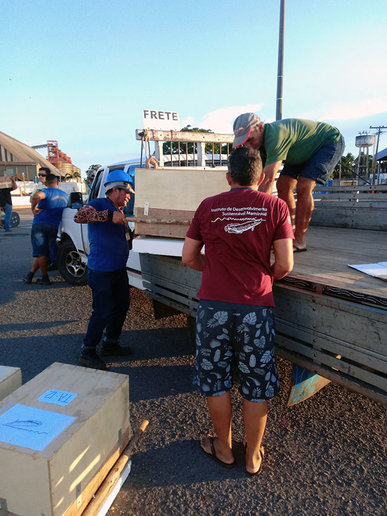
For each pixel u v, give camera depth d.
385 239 3.92
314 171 3.00
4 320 4.48
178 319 4.43
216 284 1.86
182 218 2.76
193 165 5.65
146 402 2.79
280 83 9.89
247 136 2.53
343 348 1.88
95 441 1.65
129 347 3.65
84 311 4.74
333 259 2.83
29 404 1.66
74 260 5.86
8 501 1.45
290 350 2.24
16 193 32.09
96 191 5.34
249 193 1.85
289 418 2.57
